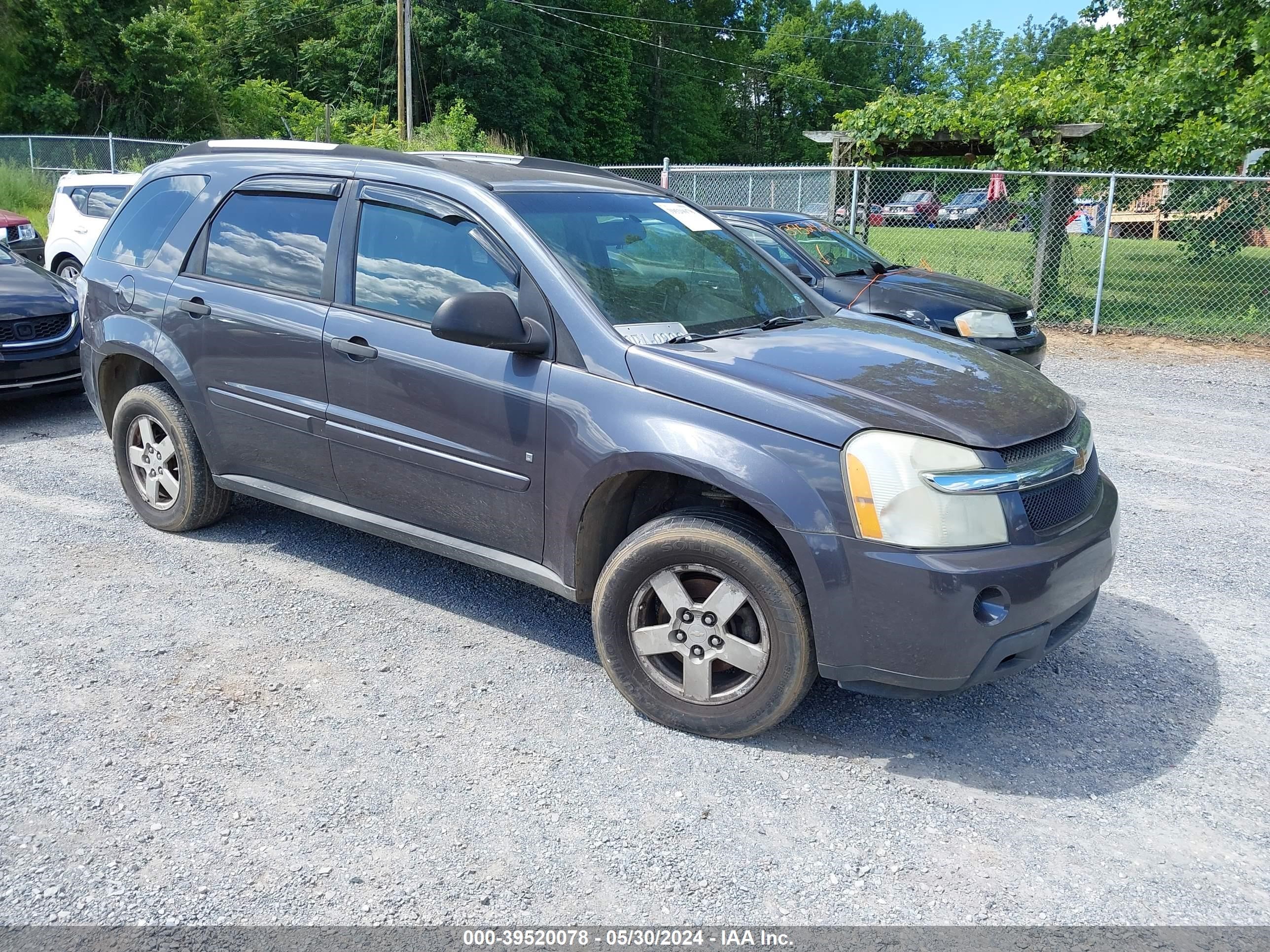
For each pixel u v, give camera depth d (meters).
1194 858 2.86
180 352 4.70
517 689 3.73
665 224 4.38
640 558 3.38
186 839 2.81
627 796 3.08
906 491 3.02
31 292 7.59
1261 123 12.77
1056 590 3.13
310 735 3.37
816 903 2.63
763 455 3.15
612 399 3.43
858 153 15.32
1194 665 4.08
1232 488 6.43
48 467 6.34
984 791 3.17
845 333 4.04
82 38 32.22
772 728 3.45
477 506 3.84
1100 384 9.77
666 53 72.38
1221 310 12.99
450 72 51.56
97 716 3.44
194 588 4.54
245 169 4.69
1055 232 13.57
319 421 4.22
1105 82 16.59
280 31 50.59
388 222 4.11
